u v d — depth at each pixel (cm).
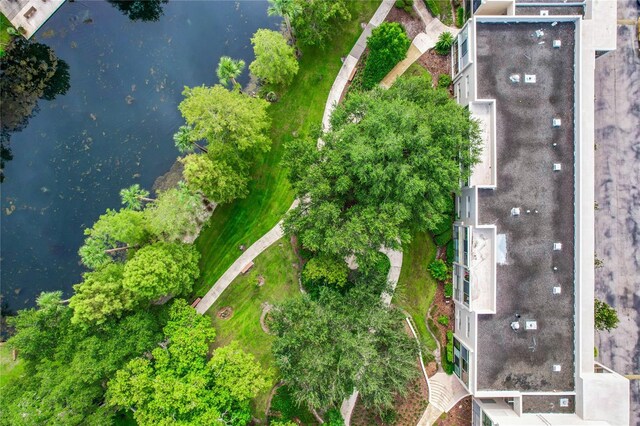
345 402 3875
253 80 4125
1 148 4125
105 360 3275
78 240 4088
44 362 3372
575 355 3416
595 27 3431
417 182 2897
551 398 3425
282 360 3195
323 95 4056
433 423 3862
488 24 3441
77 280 4062
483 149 3481
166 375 3375
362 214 3112
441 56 4016
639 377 3988
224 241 4022
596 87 4044
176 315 3572
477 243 3478
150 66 4188
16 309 4056
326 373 3133
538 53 3438
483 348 3438
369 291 3419
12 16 4062
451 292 3884
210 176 3312
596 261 3825
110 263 3556
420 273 3950
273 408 3841
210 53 4184
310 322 3188
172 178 4097
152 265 3266
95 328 3391
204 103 3272
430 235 3956
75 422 3106
